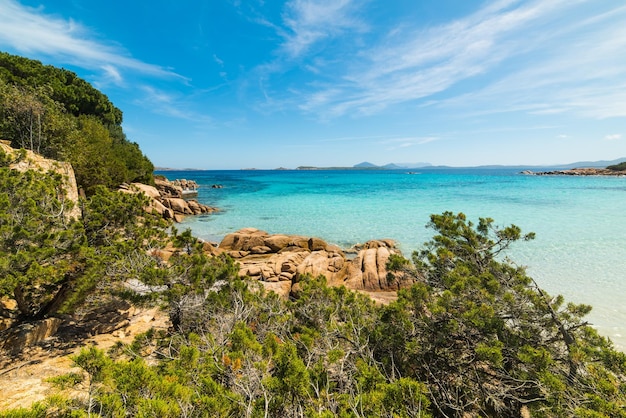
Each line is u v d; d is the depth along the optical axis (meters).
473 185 75.06
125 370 3.80
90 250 7.43
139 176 45.53
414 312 6.59
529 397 5.16
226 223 31.38
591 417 3.55
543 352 4.78
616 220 27.36
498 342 5.09
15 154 10.81
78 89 47.00
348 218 32.47
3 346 6.68
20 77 38.91
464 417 5.20
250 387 4.46
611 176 97.00
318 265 15.61
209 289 8.29
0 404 5.07
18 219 7.11
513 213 32.22
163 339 6.59
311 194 58.09
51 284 8.09
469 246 8.33
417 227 27.42
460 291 6.20
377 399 4.00
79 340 7.65
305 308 7.23
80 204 8.92
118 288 7.85
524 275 7.81
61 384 3.67
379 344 5.89
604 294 12.82
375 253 16.89
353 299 7.63
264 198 52.47
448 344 5.84
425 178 116.50
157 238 9.73
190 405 3.69
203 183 94.94
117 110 61.31
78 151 27.25
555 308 6.29
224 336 6.22
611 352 4.75
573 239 21.38
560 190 56.59
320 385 4.65
